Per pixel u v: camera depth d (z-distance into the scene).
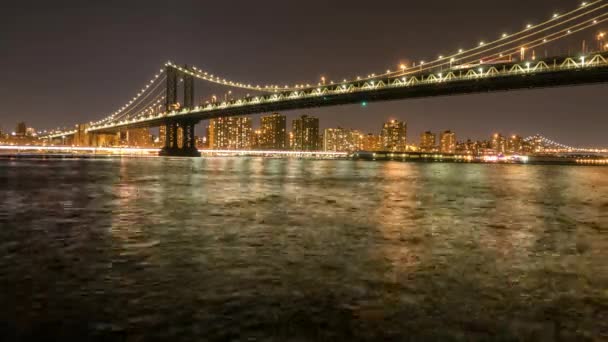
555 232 12.31
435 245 9.98
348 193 25.69
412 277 7.18
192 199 20.52
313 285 6.69
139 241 10.05
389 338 4.94
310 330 5.10
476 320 5.43
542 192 29.69
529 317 5.54
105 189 25.94
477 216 15.91
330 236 11.00
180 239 10.35
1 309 5.60
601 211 18.17
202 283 6.72
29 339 4.81
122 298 6.02
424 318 5.47
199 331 5.04
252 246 9.60
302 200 20.84
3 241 9.91
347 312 5.62
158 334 4.96
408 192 27.45
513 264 8.17
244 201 19.91
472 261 8.36
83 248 9.20
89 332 4.99
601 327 5.28
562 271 7.69
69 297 6.04
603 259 8.68
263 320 5.35
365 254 8.88
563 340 4.95
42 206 17.27
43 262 7.94
